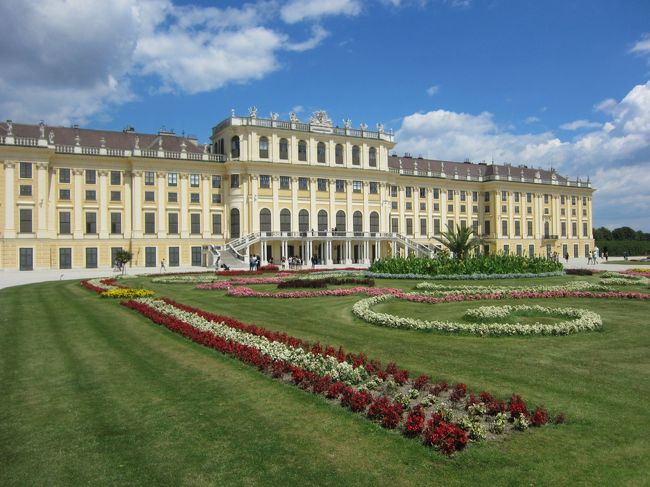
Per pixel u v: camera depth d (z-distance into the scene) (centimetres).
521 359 1446
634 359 1438
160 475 793
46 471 812
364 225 8725
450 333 1816
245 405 1084
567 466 798
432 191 10150
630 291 3073
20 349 1627
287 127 8112
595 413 1013
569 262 8656
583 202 11956
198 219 7794
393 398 1104
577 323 1831
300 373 1219
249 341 1608
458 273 4225
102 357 1520
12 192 6562
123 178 7388
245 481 771
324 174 8375
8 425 994
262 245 7581
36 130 7206
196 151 8325
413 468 803
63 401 1127
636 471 780
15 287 3841
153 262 7450
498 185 10606
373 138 8850
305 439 911
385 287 3475
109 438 930
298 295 3022
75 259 7044
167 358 1502
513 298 2764
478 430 898
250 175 7762
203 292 3397
